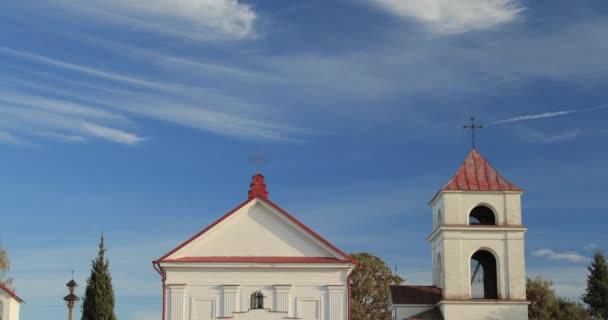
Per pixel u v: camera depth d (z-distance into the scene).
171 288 53.06
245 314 52.50
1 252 71.19
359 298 99.50
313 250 54.12
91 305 59.75
